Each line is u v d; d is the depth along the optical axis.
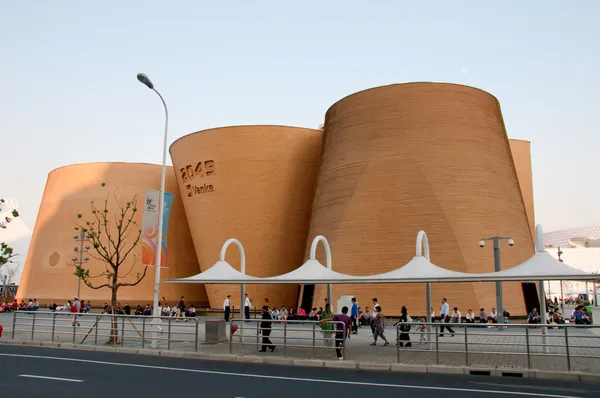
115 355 16.86
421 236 19.31
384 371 13.65
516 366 13.64
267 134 38.56
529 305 30.91
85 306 37.91
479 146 31.70
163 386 11.11
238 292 37.88
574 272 15.49
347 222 31.77
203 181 39.59
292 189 38.53
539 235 16.97
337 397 9.92
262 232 37.69
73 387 10.99
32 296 47.06
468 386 11.20
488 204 30.81
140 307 40.59
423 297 29.33
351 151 33.06
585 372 12.62
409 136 31.52
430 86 32.09
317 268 19.66
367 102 33.19
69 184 48.62
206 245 39.47
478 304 28.88
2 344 20.28
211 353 16.44
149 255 20.08
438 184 30.50
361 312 29.20
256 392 10.43
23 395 10.16
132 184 47.22
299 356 15.88
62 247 46.84
